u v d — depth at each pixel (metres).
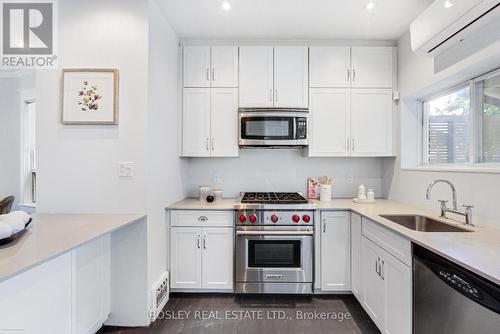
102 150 1.94
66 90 1.92
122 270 1.94
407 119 2.52
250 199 2.47
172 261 2.35
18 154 3.32
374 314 1.85
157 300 2.07
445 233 1.44
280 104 2.60
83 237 1.31
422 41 1.81
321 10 2.16
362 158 2.96
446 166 2.17
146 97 1.92
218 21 2.33
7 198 1.70
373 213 2.01
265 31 2.52
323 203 2.53
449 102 2.18
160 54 2.16
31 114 3.37
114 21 1.93
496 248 1.19
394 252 1.58
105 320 1.93
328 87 2.61
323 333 1.88
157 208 2.12
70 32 1.94
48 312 1.30
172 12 2.19
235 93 2.60
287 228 2.31
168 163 2.36
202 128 2.61
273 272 2.30
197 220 2.35
